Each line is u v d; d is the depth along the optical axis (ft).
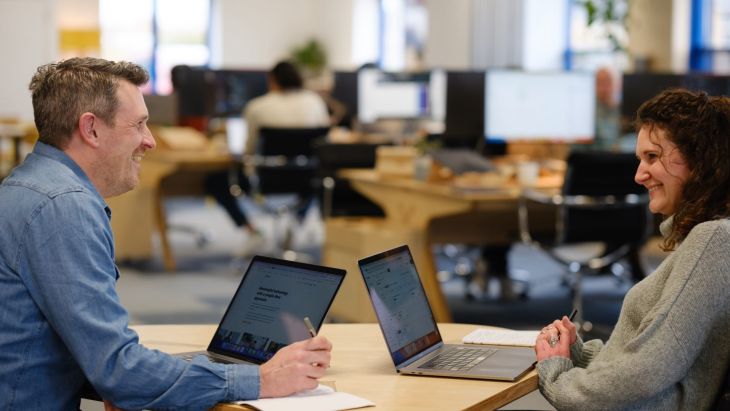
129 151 7.02
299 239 28.73
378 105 27.50
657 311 6.81
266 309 7.57
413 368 7.43
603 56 35.19
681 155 7.06
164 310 19.08
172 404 6.51
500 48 37.22
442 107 27.89
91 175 6.98
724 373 6.91
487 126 19.92
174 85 25.96
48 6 38.91
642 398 6.81
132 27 46.88
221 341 7.72
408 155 17.87
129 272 23.35
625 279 20.85
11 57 38.58
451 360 7.68
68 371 6.84
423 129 27.35
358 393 6.87
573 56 36.63
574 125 20.03
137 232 23.35
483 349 8.09
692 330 6.70
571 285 21.17
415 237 16.71
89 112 6.86
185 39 47.65
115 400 6.52
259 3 48.42
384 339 7.72
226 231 30.60
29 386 6.68
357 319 16.53
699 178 6.97
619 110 20.36
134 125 7.02
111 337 6.48
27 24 38.68
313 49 48.01
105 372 6.45
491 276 20.85
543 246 16.28
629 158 15.64
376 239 16.51
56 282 6.47
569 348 7.68
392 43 46.60
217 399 6.59
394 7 46.32
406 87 27.66
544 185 16.72
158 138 23.44
